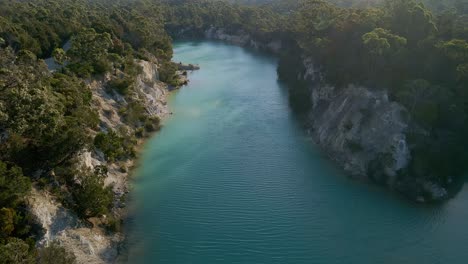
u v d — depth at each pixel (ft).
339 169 228.84
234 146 257.34
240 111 317.01
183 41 644.69
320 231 180.04
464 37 262.88
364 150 227.40
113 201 194.90
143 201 200.75
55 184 172.35
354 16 291.99
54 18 416.26
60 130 174.29
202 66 463.83
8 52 224.33
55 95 206.59
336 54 294.05
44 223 152.15
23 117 162.20
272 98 346.13
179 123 294.66
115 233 176.35
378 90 241.55
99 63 296.10
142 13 605.73
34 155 167.73
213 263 162.81
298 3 653.30
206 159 240.94
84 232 165.07
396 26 273.33
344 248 170.50
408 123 221.66
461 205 195.83
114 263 160.86
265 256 166.50
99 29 374.02
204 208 195.52
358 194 205.77
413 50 252.01
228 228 181.98
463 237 175.94
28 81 188.55
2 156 156.35
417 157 211.00
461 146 218.79
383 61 246.27
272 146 257.34
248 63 477.77
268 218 188.44
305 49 361.71
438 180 205.26
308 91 320.91
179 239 175.32
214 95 357.00
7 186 140.56
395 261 164.04
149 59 389.19
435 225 183.01
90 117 225.97
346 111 249.75
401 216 188.96
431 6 411.95
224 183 215.92
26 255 123.54
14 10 438.40
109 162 221.25
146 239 175.22
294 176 222.28
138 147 256.32
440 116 223.71
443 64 239.09
